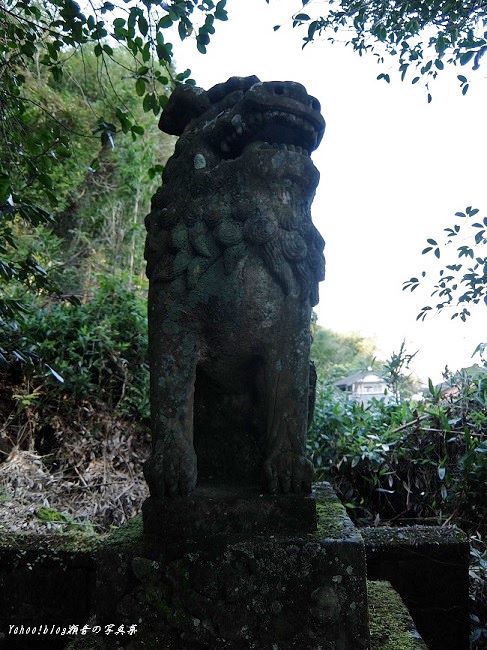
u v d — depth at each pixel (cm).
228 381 137
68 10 197
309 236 133
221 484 135
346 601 112
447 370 297
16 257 420
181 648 113
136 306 371
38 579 168
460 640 183
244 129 129
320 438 290
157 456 123
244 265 127
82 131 546
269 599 113
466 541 189
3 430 315
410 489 275
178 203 135
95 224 621
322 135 137
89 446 321
